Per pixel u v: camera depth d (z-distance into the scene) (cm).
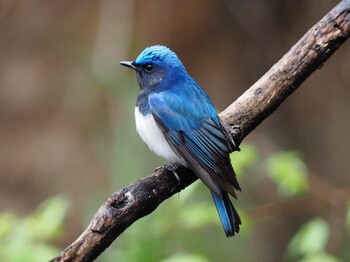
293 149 1432
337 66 1432
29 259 764
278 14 1413
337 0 1398
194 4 1388
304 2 1412
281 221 1372
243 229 899
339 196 1088
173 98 739
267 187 1304
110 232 590
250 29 1407
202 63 1406
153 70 765
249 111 698
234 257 1273
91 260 591
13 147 1398
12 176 1388
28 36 1422
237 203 1303
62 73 1405
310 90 1450
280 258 1360
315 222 828
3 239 802
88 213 1276
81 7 1409
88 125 1373
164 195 642
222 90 1405
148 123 746
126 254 913
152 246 907
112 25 1315
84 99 1383
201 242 1184
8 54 1420
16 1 1422
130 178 1061
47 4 1422
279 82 687
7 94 1411
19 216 1360
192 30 1395
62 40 1412
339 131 1436
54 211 809
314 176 1321
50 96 1402
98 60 1304
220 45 1409
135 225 903
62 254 584
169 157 739
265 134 1422
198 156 700
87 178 1355
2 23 1420
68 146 1379
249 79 1417
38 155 1388
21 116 1407
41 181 1381
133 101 1230
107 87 1305
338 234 1164
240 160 848
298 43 679
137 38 1358
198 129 712
